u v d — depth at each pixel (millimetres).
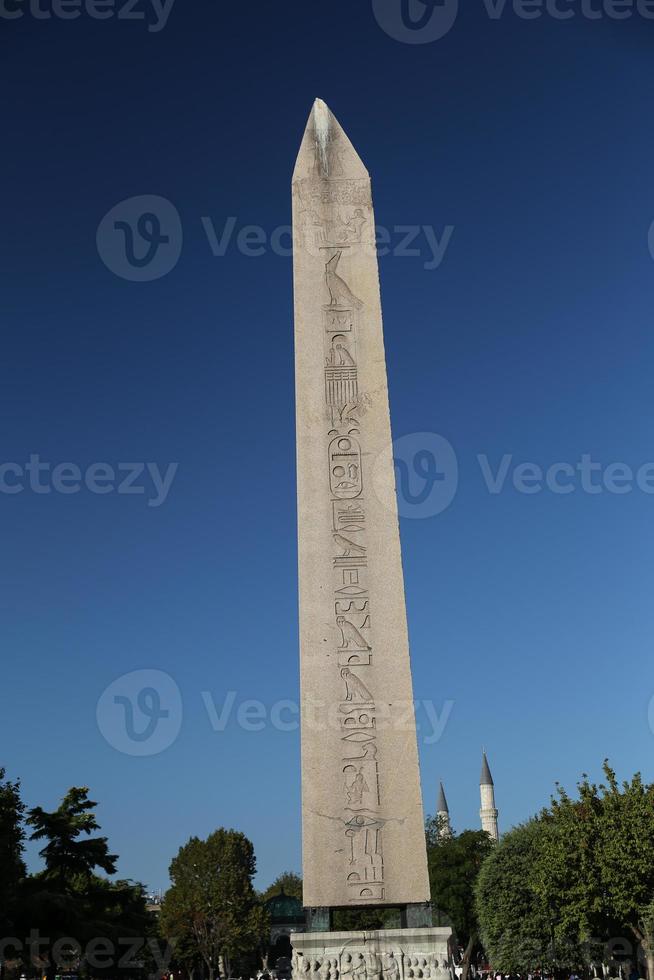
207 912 103375
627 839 47562
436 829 97938
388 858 16344
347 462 18578
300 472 18516
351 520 18188
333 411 18922
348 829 16469
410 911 16125
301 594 17719
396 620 17578
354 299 19812
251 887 109625
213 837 108938
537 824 62844
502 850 62344
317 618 17578
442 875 80750
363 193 20734
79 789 51875
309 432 18781
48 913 44750
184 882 106500
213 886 105188
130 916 63594
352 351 19391
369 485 18422
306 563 17906
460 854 81938
